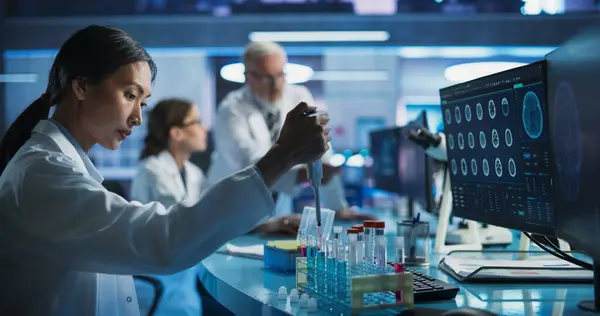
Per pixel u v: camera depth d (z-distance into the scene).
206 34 4.86
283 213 3.25
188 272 2.56
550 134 1.12
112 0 4.88
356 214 2.80
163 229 0.98
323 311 1.06
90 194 1.00
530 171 1.26
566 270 1.37
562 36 4.71
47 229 0.99
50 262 1.06
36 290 1.12
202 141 3.40
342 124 5.68
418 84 5.68
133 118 1.20
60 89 1.19
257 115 3.05
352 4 4.84
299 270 1.24
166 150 3.30
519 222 1.33
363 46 4.85
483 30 4.77
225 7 4.89
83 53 1.14
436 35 4.79
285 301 1.15
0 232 1.04
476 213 1.55
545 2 4.71
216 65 5.52
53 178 1.03
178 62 5.68
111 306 1.24
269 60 2.96
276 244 1.58
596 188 0.90
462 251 1.60
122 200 1.02
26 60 5.02
